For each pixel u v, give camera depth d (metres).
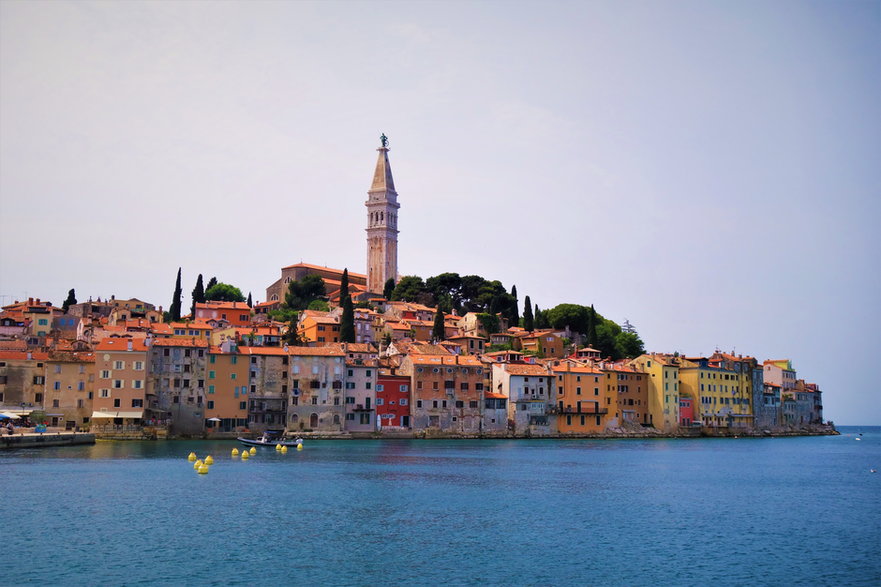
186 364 184.25
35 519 80.81
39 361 172.62
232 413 187.75
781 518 90.06
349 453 157.25
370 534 77.81
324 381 195.38
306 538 75.62
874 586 63.38
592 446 194.12
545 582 63.19
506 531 80.25
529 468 135.00
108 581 61.06
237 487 104.50
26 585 59.72
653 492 108.25
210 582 61.50
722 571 66.88
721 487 116.00
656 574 65.75
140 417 174.75
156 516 83.75
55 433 158.75
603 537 78.25
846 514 93.31
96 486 101.94
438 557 69.81
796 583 63.88
